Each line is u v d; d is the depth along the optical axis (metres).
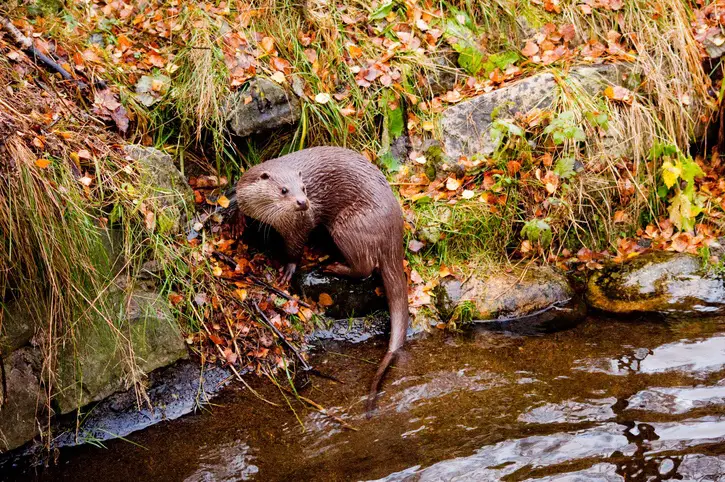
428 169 5.32
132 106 4.78
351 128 5.26
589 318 4.61
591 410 3.66
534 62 5.72
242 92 4.95
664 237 5.32
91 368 3.86
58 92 4.49
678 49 5.83
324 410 3.88
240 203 4.57
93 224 3.99
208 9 5.39
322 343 4.53
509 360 4.21
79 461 3.62
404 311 4.51
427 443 3.52
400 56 5.51
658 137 5.46
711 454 3.25
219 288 4.48
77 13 5.16
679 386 3.79
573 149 5.25
